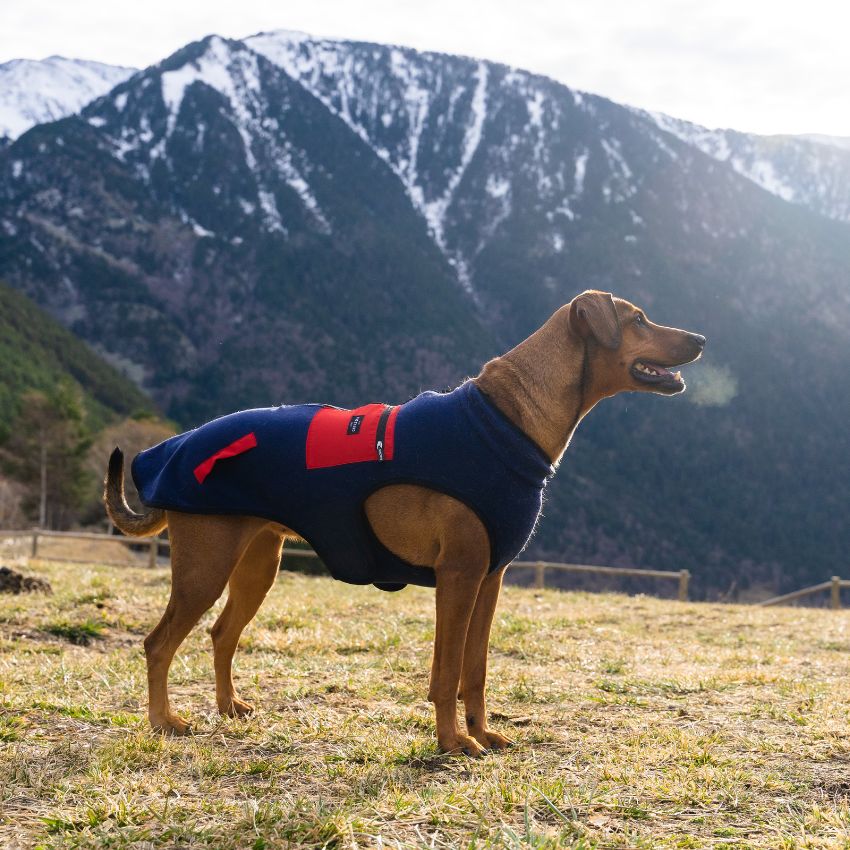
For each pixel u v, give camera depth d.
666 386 4.93
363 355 189.25
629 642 8.64
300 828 3.47
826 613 12.78
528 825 3.44
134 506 35.19
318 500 4.73
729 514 161.00
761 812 3.77
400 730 4.98
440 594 4.63
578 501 148.12
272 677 6.23
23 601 8.65
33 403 66.88
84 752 4.29
